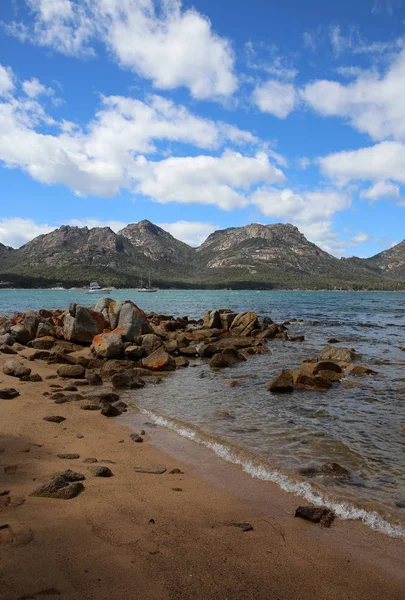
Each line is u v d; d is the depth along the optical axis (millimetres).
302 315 46562
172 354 18266
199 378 13570
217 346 18547
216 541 4207
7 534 4027
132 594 3244
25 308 57562
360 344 22188
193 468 6336
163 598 3229
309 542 4293
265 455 6863
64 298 98812
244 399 10852
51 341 19125
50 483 5172
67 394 10727
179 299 95812
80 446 7094
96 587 3293
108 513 4684
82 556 3740
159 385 12484
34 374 12688
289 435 7973
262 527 4570
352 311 54156
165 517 4688
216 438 7621
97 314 20312
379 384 12633
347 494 5492
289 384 11805
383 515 4922
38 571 3443
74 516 4543
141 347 16328
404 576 3773
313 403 10469
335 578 3688
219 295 133375
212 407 10023
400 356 18047
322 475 6102
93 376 12586
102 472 5859
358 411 9766
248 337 24000
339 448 7301
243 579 3578
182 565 3725
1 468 5824
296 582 3592
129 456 6758
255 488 5637
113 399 10508
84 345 19859
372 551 4176
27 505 4715
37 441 7176
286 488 5652
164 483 5707
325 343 22625
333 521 4773
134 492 5340
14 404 9555
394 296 135625
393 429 8430
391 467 6469
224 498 5297
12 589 3170
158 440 7625
